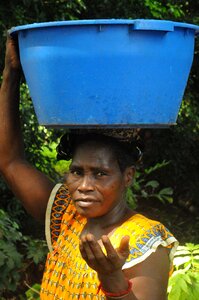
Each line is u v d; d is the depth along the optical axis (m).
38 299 3.77
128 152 2.02
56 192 2.25
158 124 1.88
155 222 2.01
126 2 7.93
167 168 9.34
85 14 7.94
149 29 1.79
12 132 2.33
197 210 9.12
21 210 7.14
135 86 1.82
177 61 1.88
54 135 7.40
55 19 7.30
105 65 1.80
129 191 5.18
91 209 1.96
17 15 6.93
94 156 1.96
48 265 2.13
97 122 1.84
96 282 1.95
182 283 2.95
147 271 1.88
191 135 8.98
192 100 8.94
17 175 2.33
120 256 1.64
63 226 2.16
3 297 5.60
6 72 2.29
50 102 1.88
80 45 1.80
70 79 1.83
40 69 1.88
